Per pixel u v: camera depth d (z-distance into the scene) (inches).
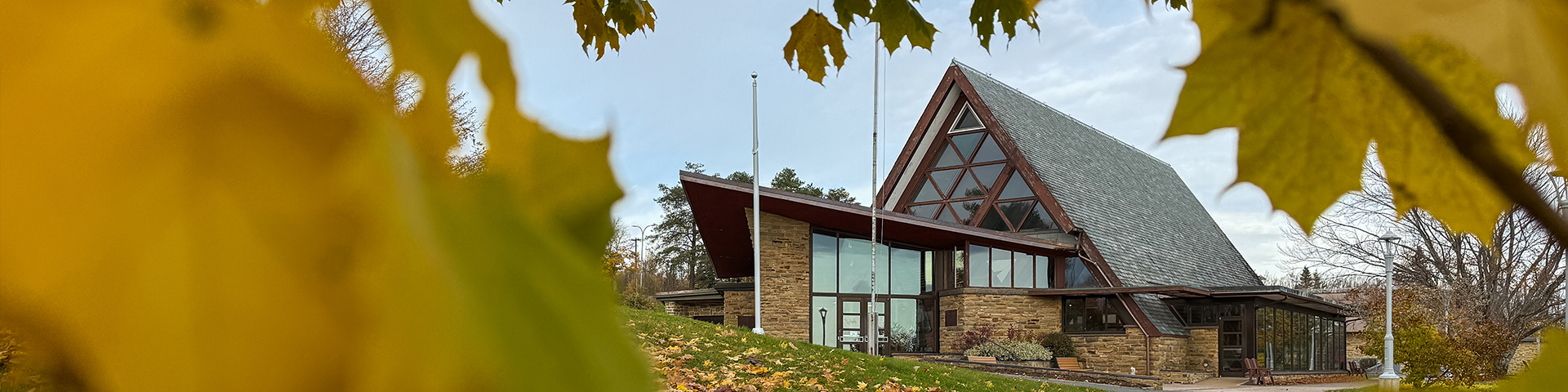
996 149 1165.7
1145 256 1171.3
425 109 6.5
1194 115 19.3
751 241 1165.1
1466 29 8.4
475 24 7.2
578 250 6.7
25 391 4.4
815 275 1017.5
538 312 5.6
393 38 6.5
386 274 5.1
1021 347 979.3
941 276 1080.8
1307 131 19.3
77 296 4.5
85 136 4.9
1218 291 1028.5
